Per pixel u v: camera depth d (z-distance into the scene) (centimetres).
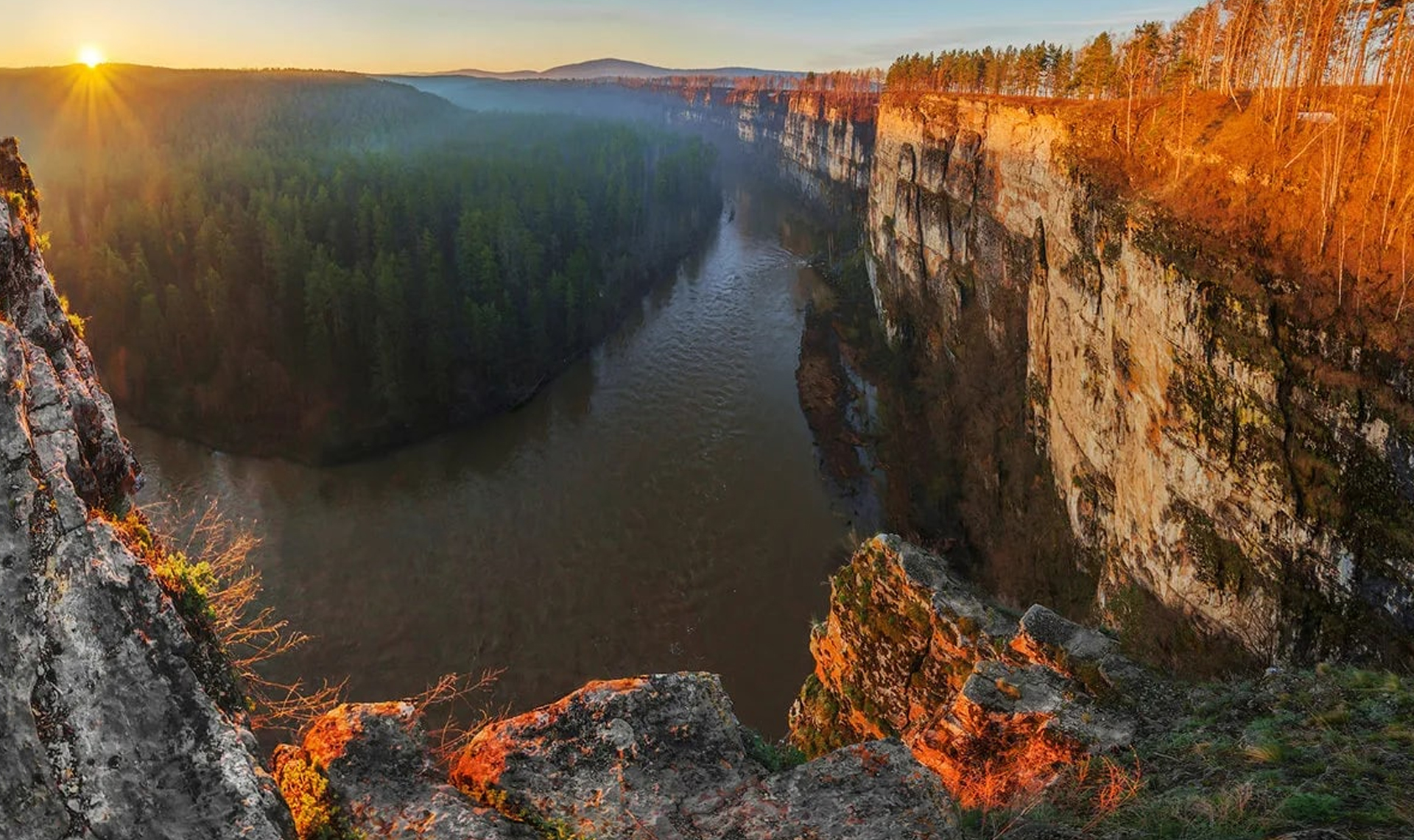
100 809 509
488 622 4609
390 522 5622
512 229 9500
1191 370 2997
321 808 712
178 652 577
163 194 11081
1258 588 2650
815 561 5109
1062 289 4612
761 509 5672
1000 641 1677
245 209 10638
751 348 8544
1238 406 2739
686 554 5206
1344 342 2361
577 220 10950
